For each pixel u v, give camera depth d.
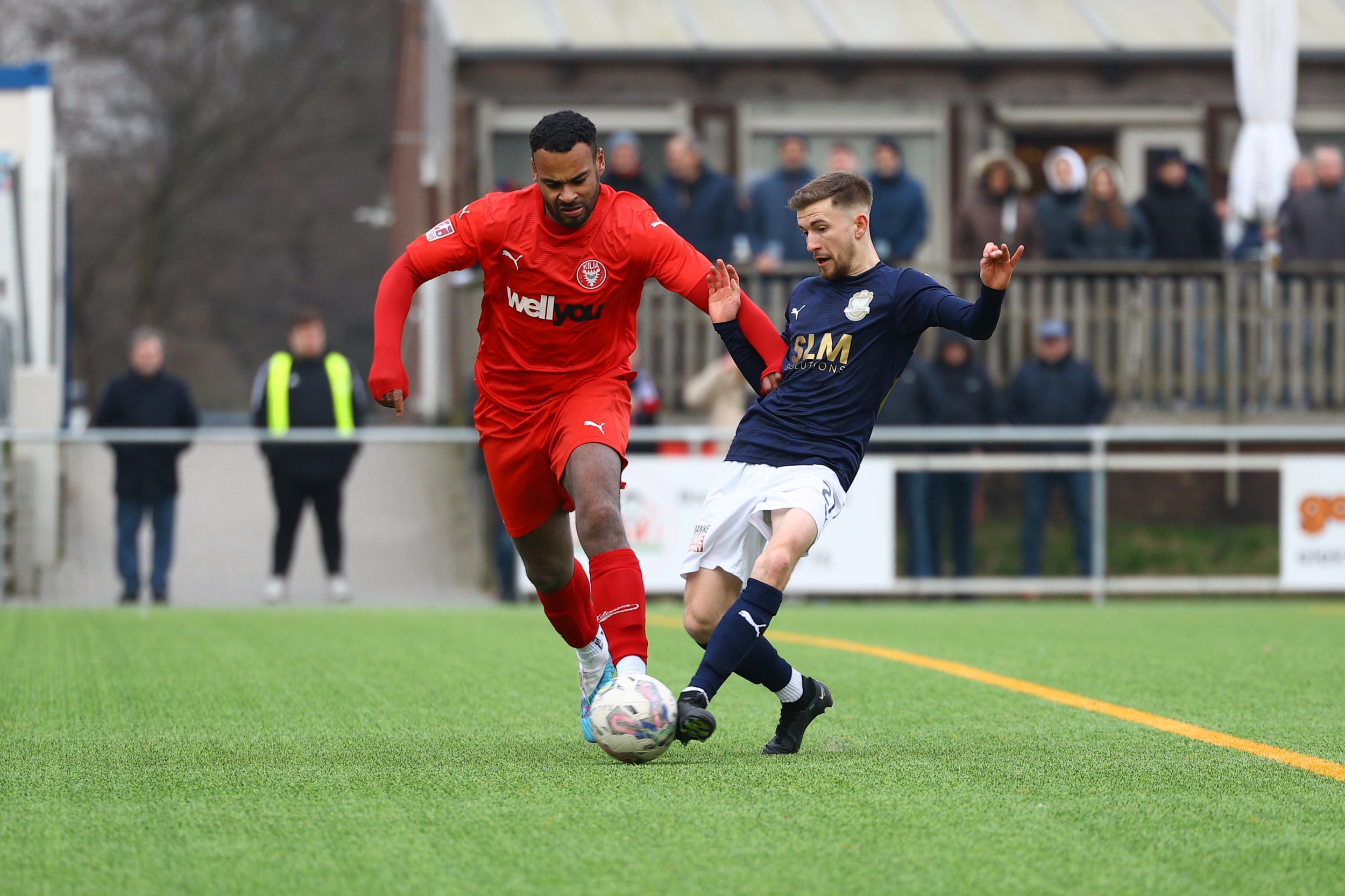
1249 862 11.96
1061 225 49.41
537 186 16.97
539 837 12.69
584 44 60.22
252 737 18.39
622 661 16.23
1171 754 16.94
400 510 48.53
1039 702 21.61
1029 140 64.44
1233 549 49.19
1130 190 64.12
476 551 46.06
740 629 16.38
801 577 41.69
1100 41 63.22
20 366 49.91
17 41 123.06
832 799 14.15
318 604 43.78
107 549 44.31
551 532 17.84
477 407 17.77
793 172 47.44
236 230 136.38
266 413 43.47
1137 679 24.25
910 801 14.09
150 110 129.12
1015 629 33.22
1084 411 44.25
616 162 44.31
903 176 47.34
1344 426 51.16
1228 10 65.88
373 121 141.62
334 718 20.08
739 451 18.12
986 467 43.16
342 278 151.62
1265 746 17.50
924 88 62.94
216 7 127.50
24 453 43.16
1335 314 51.22
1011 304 50.22
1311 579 42.78
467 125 60.31
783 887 11.20
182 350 149.88
